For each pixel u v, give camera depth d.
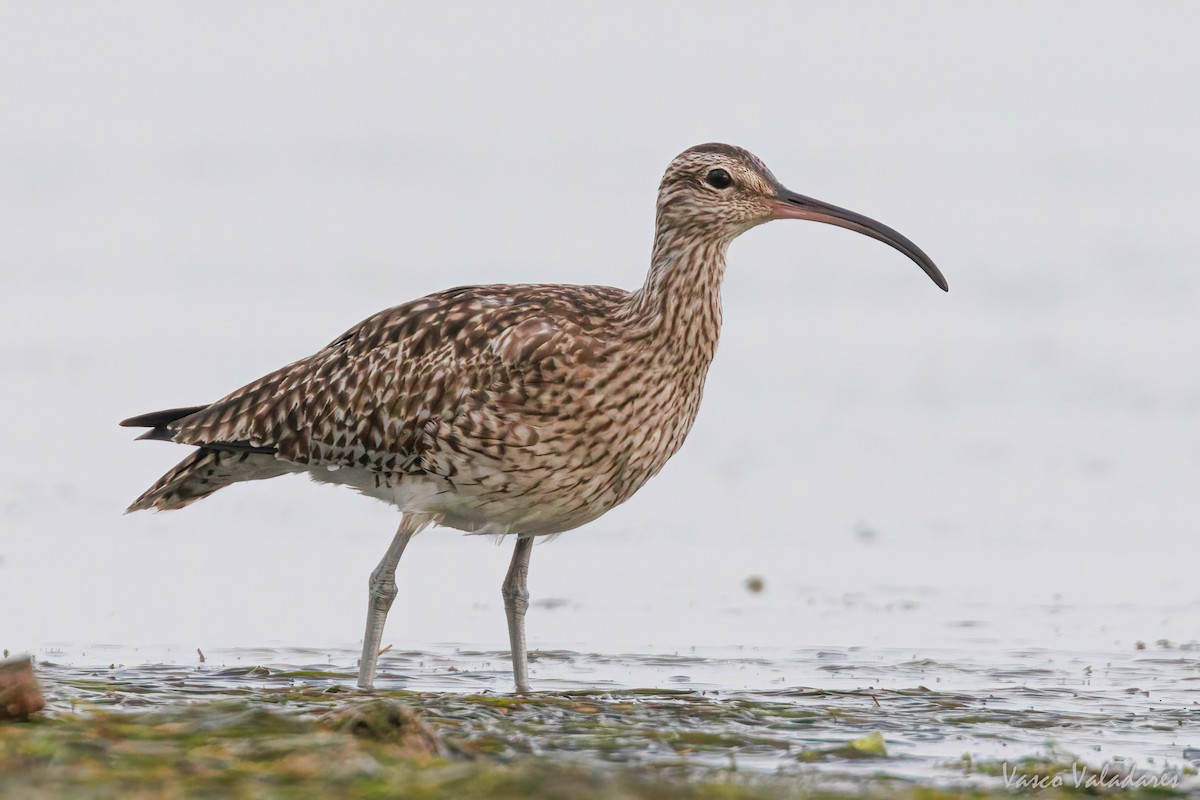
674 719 11.64
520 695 12.55
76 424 24.81
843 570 18.16
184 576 17.27
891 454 23.95
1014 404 27.19
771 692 12.87
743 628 15.65
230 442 13.80
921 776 10.18
